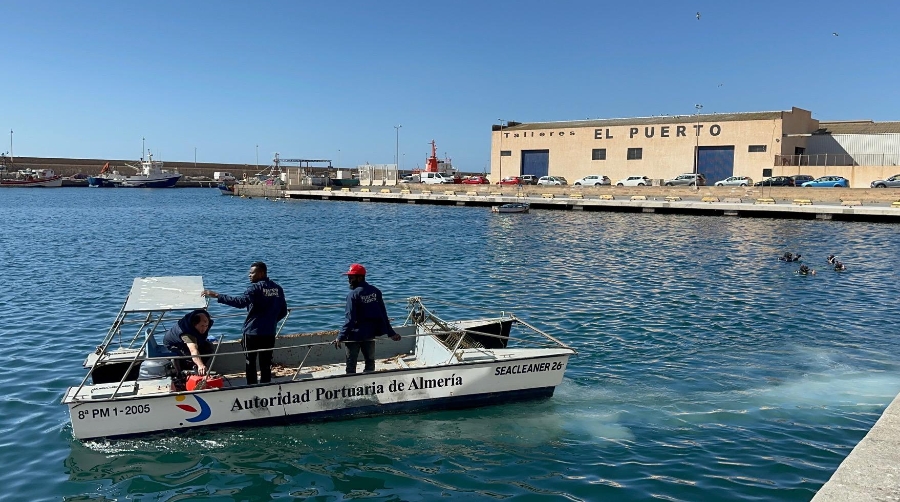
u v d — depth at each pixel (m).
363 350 10.39
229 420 9.66
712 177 72.06
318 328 16.39
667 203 58.41
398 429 9.97
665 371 12.77
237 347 11.14
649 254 30.95
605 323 16.80
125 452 9.27
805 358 13.62
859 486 5.92
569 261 28.59
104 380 10.34
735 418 10.42
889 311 18.19
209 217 60.06
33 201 91.62
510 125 90.56
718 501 7.90
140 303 10.02
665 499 7.97
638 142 76.31
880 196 53.50
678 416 10.52
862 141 68.75
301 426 9.96
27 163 153.25
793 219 51.59
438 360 11.31
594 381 12.15
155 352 10.58
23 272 25.56
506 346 12.84
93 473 8.71
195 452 9.27
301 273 25.56
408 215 61.22
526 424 10.19
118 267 27.25
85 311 18.31
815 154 69.94
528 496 8.11
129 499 8.13
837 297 20.22
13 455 9.19
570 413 10.61
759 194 59.56
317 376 10.63
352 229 46.22
